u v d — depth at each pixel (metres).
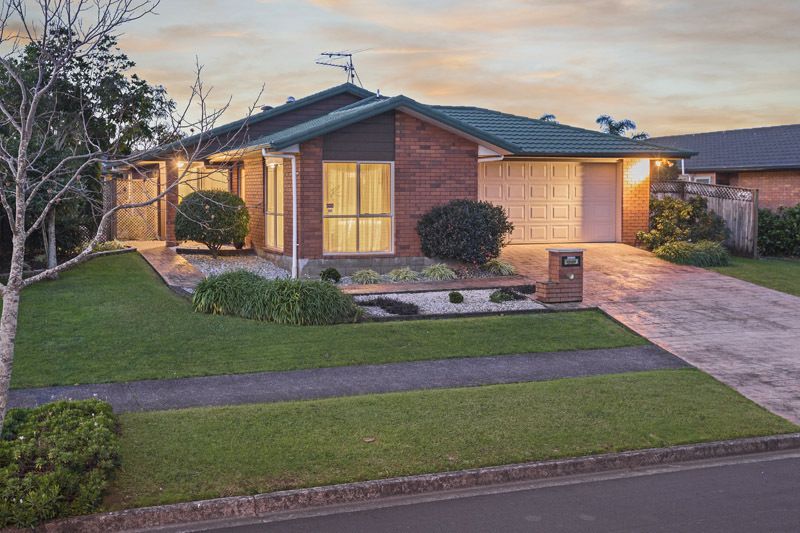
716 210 23.16
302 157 17.83
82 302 13.96
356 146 18.22
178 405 9.18
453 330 12.98
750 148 31.77
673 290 16.89
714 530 6.29
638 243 22.72
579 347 12.38
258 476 7.05
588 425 8.58
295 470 7.20
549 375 10.83
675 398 9.67
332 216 18.47
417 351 11.80
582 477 7.59
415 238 18.77
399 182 18.58
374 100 23.14
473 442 7.99
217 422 8.32
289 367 10.87
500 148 19.05
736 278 18.42
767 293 16.80
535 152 21.36
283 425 8.29
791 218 23.06
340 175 18.47
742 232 22.30
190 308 13.98
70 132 12.24
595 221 23.05
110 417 7.84
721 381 10.70
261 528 6.36
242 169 23.53
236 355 11.29
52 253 16.70
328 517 6.58
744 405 9.53
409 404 9.13
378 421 8.51
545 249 21.55
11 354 6.70
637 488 7.27
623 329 13.62
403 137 18.50
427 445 7.87
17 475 6.40
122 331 12.22
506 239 22.19
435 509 6.76
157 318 13.08
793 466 7.95
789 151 29.80
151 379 10.20
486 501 6.94
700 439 8.32
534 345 12.35
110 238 25.05
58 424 7.26
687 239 21.72
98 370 10.44
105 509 6.40
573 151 21.73
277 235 20.00
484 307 14.88
